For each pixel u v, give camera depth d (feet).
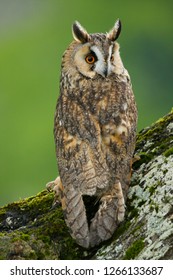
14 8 188.55
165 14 185.37
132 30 184.96
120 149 46.26
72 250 45.39
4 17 186.60
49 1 185.78
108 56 49.47
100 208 44.50
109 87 48.80
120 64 50.39
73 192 45.06
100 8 183.32
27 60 159.33
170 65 181.27
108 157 45.73
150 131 50.42
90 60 49.73
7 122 144.46
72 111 47.83
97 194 45.21
